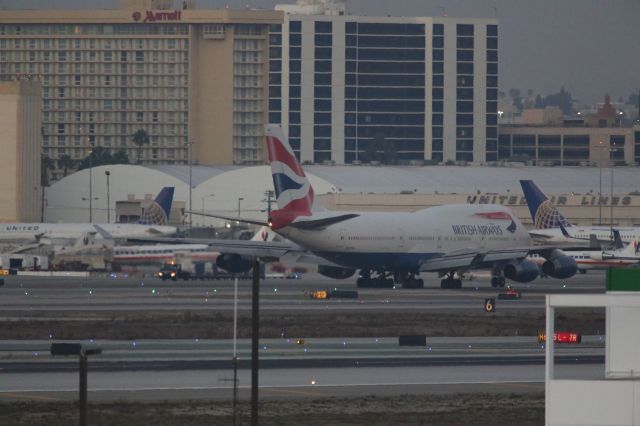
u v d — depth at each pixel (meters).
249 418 153.00
